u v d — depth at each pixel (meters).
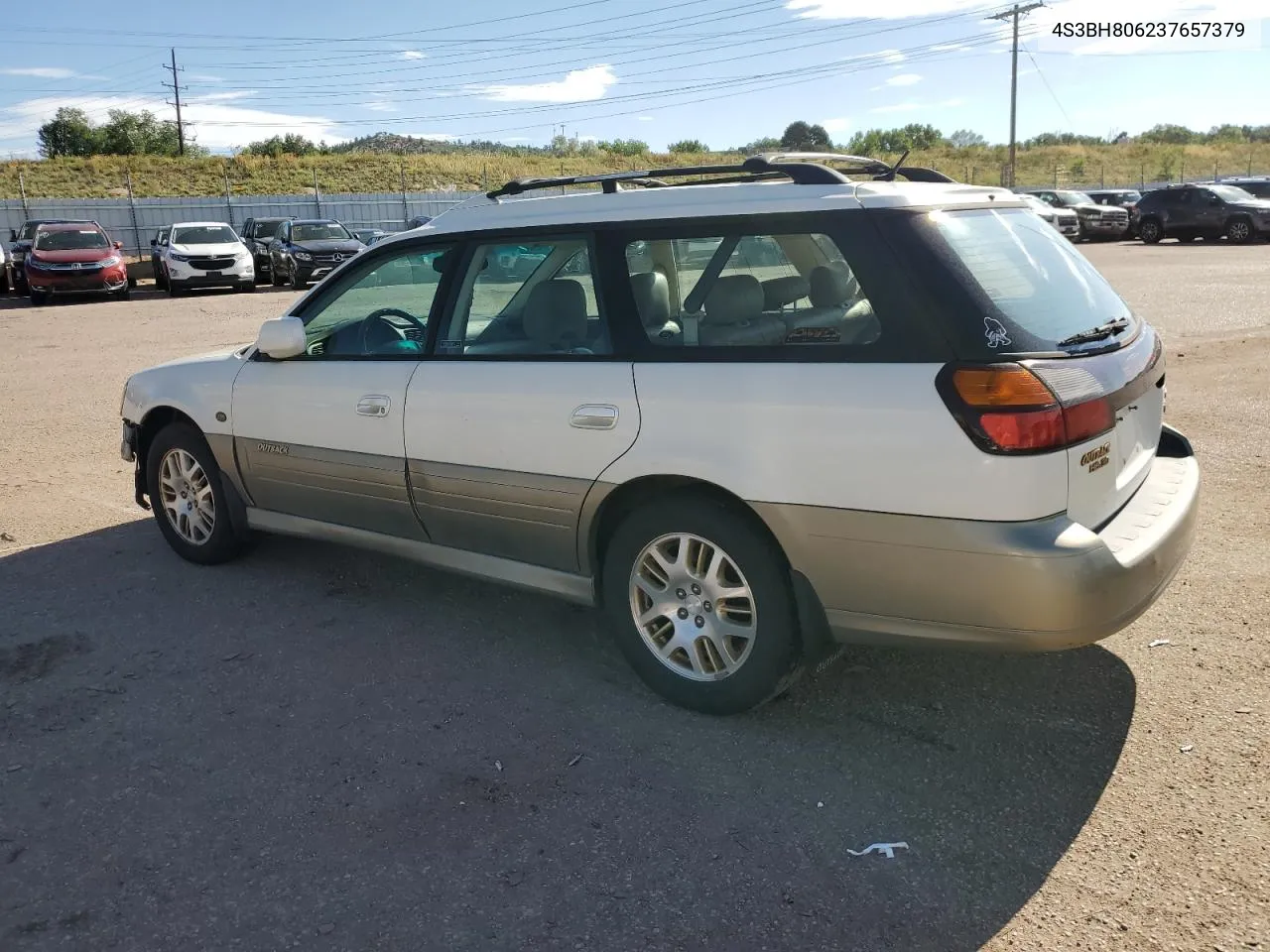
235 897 2.72
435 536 4.26
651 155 65.00
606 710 3.68
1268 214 28.44
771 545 3.33
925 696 3.68
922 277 3.05
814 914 2.59
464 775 3.27
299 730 3.59
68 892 2.75
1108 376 3.16
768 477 3.22
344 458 4.42
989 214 3.47
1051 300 3.29
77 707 3.78
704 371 3.37
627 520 3.61
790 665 3.41
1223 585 4.51
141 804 3.15
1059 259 3.57
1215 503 5.63
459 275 4.11
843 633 3.27
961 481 2.93
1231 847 2.78
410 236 4.32
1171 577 3.24
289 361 4.69
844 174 4.13
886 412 3.01
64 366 12.77
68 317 19.83
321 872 2.81
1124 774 3.14
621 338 3.60
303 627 4.48
